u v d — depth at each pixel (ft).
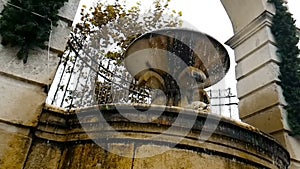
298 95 24.49
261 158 15.56
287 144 22.68
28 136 14.05
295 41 27.12
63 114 15.33
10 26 15.75
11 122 13.99
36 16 16.24
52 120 15.01
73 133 14.89
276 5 30.04
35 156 13.89
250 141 15.42
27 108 14.61
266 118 25.00
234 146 14.78
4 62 15.29
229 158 14.42
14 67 15.38
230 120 15.11
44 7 16.24
